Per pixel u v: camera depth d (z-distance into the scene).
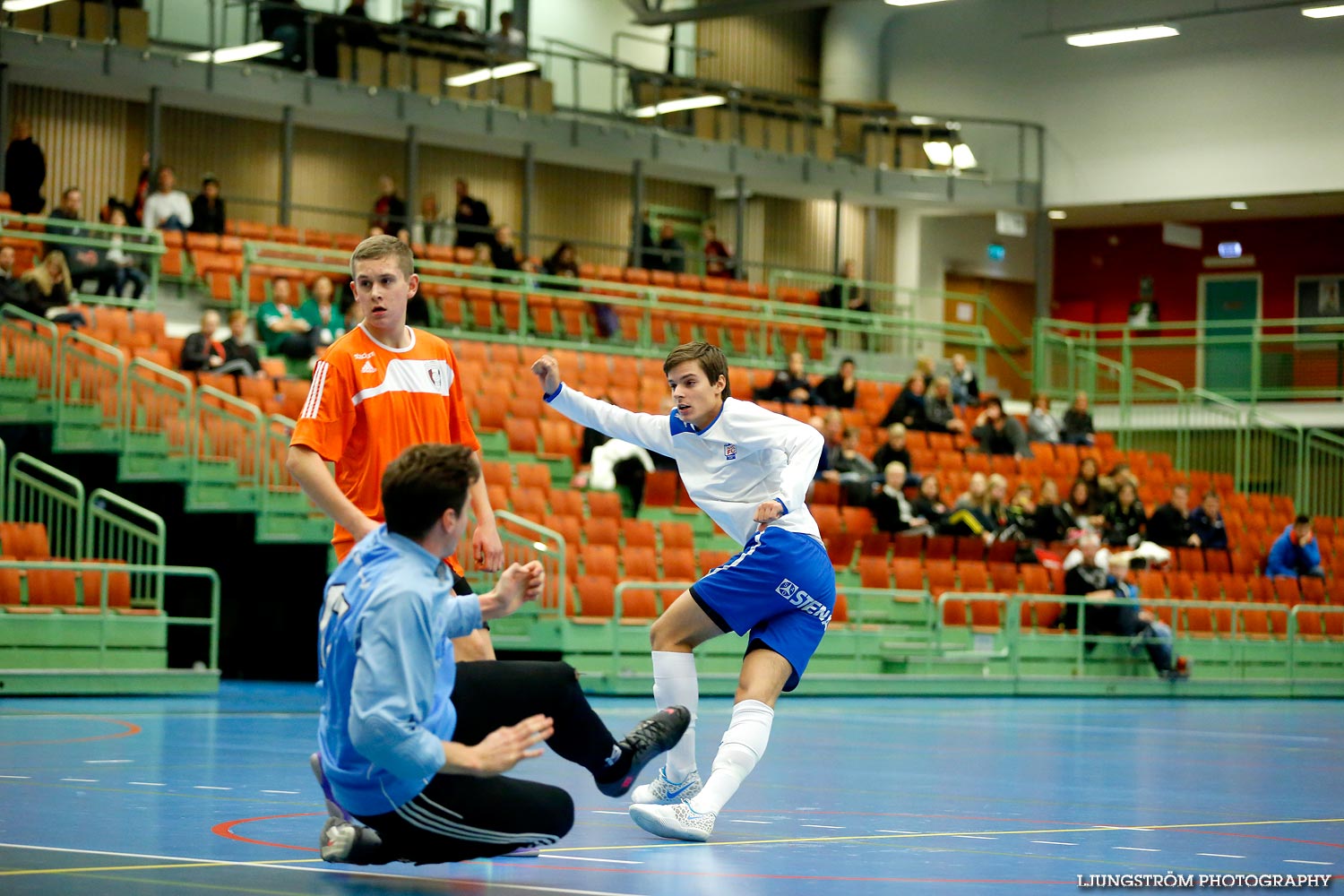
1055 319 30.42
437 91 22.78
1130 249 29.81
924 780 7.28
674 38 28.36
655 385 19.12
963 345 29.17
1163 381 24.88
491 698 3.79
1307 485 24.17
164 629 12.27
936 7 29.03
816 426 17.52
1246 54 26.36
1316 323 24.23
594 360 18.89
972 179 27.64
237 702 11.34
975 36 28.72
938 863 4.54
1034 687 15.73
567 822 3.77
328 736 3.65
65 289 15.66
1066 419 22.95
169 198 19.11
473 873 4.14
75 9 19.73
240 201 21.91
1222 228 29.02
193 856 4.27
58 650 11.70
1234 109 26.48
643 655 13.49
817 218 29.27
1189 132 26.88
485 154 26.78
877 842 4.99
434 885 3.88
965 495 17.78
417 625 3.45
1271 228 28.61
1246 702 16.19
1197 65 26.81
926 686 15.08
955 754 8.82
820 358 23.81
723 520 5.34
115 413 14.17
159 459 14.07
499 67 23.48
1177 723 12.30
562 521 14.84
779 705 13.12
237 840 4.61
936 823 5.59
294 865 4.15
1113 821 5.80
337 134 25.44
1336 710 15.25
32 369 14.58
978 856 4.71
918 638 15.44
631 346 21.42
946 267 29.48
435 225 22.12
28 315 14.66
